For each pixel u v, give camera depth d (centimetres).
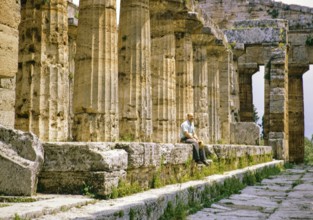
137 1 1677
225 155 2117
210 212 1290
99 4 1390
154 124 1975
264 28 3784
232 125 3453
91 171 1032
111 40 1407
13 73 979
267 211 1332
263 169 2622
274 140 3678
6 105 1120
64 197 969
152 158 1252
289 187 2033
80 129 1374
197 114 2689
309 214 1284
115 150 1105
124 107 1662
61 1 1261
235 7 4153
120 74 1680
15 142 969
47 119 1223
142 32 1683
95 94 1368
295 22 4175
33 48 1234
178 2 1992
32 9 1242
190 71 2305
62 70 1255
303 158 4419
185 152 1558
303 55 4222
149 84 1705
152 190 1216
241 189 1911
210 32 2645
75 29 2362
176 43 2280
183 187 1316
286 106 3822
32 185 950
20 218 720
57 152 1045
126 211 898
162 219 1088
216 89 3048
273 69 3741
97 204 935
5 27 960
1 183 947
